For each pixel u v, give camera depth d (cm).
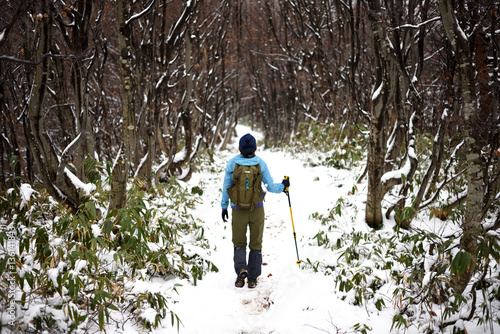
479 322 238
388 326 267
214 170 920
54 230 302
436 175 420
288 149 1169
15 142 423
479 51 348
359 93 745
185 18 554
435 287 269
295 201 624
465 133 242
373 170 419
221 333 269
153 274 333
